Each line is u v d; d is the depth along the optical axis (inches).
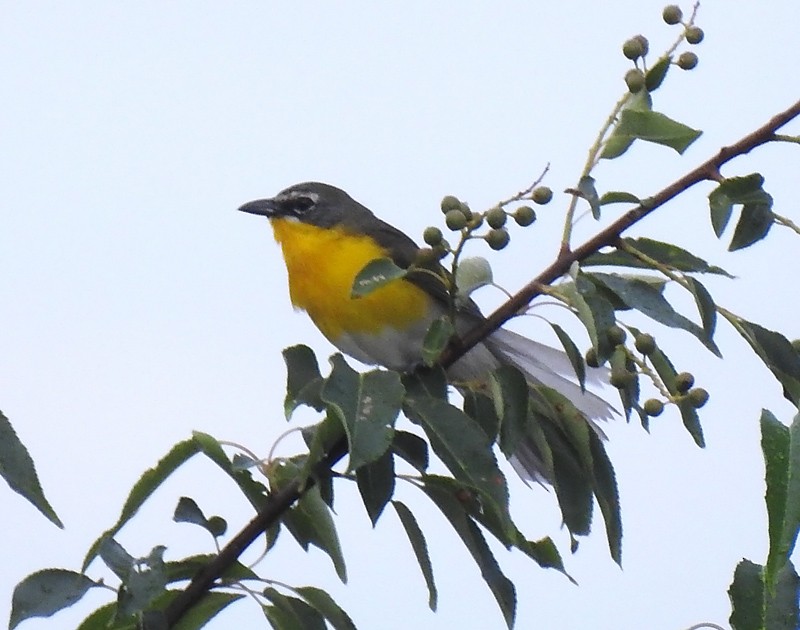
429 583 322.0
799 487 237.1
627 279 299.7
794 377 291.4
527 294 310.2
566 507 326.6
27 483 260.5
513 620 314.7
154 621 298.7
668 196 302.7
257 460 308.7
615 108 313.1
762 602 266.2
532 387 330.6
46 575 290.7
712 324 291.0
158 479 309.4
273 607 315.6
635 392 298.5
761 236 312.2
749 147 299.0
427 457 307.3
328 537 323.0
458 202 303.9
